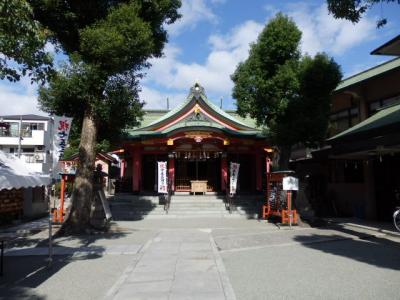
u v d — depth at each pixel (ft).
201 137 75.05
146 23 40.14
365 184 56.65
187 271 25.91
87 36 36.68
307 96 51.52
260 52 53.47
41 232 46.70
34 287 22.95
